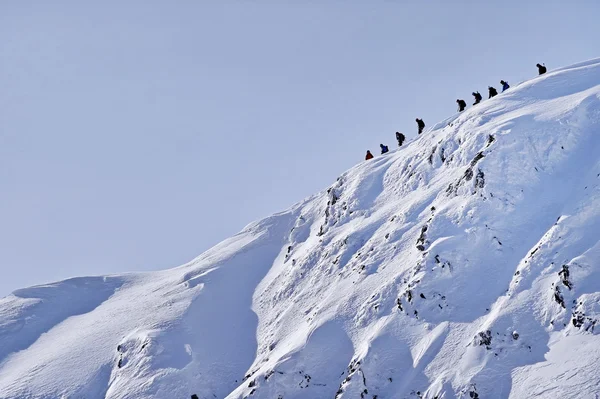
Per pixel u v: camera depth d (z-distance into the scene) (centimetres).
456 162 10138
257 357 10356
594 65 10481
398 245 9662
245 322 11500
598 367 6394
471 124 10319
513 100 10338
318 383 8450
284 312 10700
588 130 8956
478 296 7994
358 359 8138
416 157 11406
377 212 11069
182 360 10712
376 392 7750
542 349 6969
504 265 8138
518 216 8481
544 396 6450
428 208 9838
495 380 6950
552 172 8756
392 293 8731
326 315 9250
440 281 8306
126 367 10956
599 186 8006
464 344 7506
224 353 10781
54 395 10894
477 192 8856
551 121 9131
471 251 8406
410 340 8044
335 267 10550
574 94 9738
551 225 8150
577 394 6272
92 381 11012
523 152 8962
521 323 7269
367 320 8738
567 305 7088
